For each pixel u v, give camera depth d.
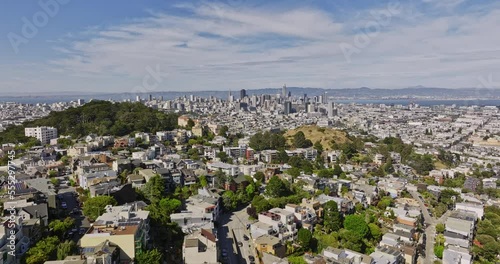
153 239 71.19
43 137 159.62
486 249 85.81
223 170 131.00
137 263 58.16
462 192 136.38
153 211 78.88
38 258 53.94
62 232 66.75
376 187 127.81
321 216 99.06
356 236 85.81
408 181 150.50
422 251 89.06
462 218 97.81
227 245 82.31
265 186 126.75
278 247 79.19
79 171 103.56
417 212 106.31
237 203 109.19
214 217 92.94
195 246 64.31
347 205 104.19
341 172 146.50
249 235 88.50
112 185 91.25
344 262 71.50
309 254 78.38
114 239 57.97
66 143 150.38
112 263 54.91
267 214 91.69
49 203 76.50
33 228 62.44
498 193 137.50
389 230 96.69
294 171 137.88
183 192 105.94
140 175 105.38
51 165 113.06
